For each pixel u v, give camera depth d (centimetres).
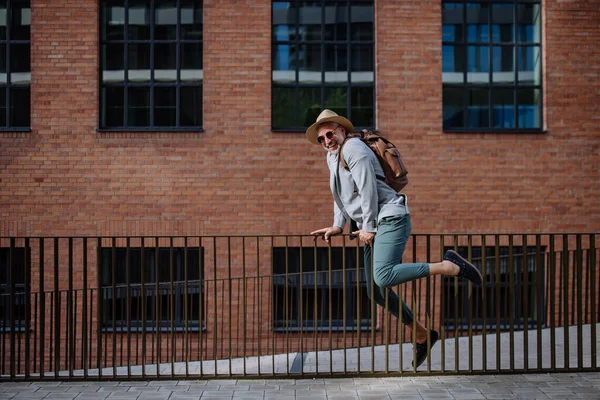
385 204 504
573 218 974
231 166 966
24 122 983
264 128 969
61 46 966
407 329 946
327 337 961
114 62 989
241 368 735
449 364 690
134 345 971
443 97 993
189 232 961
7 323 970
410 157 970
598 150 978
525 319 571
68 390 525
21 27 987
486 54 1000
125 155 962
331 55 995
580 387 520
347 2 997
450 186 969
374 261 501
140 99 989
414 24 977
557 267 973
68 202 959
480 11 1001
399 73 975
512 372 566
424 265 496
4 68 985
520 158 974
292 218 967
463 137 972
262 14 975
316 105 992
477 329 966
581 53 983
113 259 560
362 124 991
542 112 988
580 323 574
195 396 503
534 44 999
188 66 991
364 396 497
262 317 950
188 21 992
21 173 959
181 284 970
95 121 963
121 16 991
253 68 972
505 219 971
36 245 956
